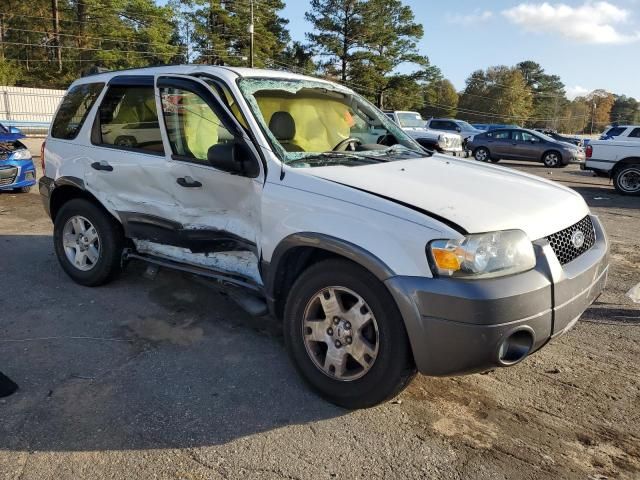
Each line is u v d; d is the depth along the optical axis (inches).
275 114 154.6
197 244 156.9
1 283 201.9
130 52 2107.5
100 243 187.6
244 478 103.3
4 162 372.2
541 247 114.3
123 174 172.1
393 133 184.7
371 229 114.4
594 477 105.3
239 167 138.9
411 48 2431.1
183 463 107.0
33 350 150.8
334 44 2294.5
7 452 108.8
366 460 108.9
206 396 129.8
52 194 201.5
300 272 137.2
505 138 871.1
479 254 106.8
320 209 123.5
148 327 166.6
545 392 134.7
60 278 207.3
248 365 144.7
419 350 109.0
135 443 112.5
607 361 150.9
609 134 975.0
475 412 125.9
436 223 108.9
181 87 156.9
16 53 2140.7
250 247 143.8
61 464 106.0
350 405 122.9
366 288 115.1
